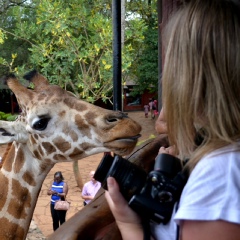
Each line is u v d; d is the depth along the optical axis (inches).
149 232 40.3
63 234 45.5
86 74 418.0
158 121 91.9
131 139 116.0
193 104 38.4
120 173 41.0
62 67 454.6
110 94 516.1
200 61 38.0
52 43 422.9
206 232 33.1
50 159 117.4
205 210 33.5
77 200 399.9
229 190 33.9
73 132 115.7
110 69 407.2
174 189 38.4
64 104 116.7
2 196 116.2
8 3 677.9
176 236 37.8
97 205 53.9
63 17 395.2
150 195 39.4
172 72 40.1
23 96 117.4
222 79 37.5
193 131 39.8
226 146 36.9
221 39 37.8
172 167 39.6
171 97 40.2
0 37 437.7
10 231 115.4
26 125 114.9
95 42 403.2
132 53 492.7
